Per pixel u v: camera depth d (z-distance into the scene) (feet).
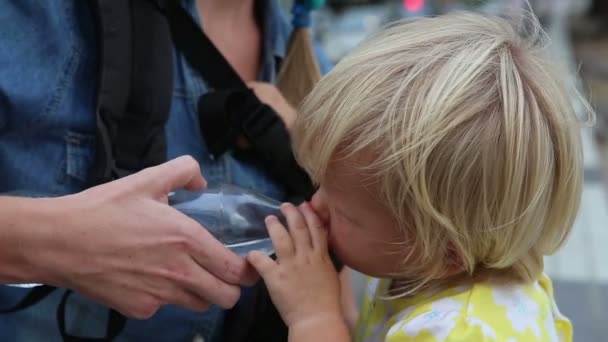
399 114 3.70
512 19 4.51
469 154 3.64
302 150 4.12
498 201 3.72
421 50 3.94
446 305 3.95
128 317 3.92
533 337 3.89
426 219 3.73
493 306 3.92
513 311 3.93
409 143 3.63
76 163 4.05
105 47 3.90
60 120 3.97
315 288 3.97
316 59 5.54
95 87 4.06
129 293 3.45
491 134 3.66
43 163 4.01
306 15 5.28
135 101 3.97
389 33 4.25
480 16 4.41
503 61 3.88
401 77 3.83
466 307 3.89
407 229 3.82
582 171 4.06
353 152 3.79
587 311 8.64
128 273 3.42
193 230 3.53
